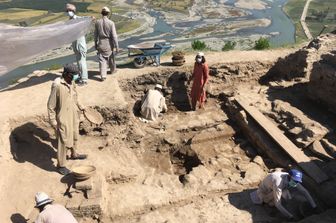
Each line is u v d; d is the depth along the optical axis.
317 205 8.10
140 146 11.24
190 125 12.06
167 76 13.53
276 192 7.51
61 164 8.87
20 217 7.80
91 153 9.94
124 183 9.25
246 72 14.12
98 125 10.73
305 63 13.03
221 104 13.35
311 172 8.95
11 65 11.16
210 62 13.92
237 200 8.49
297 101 12.09
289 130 10.72
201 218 7.93
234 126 12.12
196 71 12.52
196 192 8.93
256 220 7.79
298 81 13.27
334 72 10.91
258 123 11.14
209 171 10.00
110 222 8.11
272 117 11.54
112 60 12.93
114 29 12.06
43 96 11.19
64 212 6.74
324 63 11.52
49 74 13.26
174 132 11.90
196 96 12.88
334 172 8.96
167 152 11.44
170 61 14.52
